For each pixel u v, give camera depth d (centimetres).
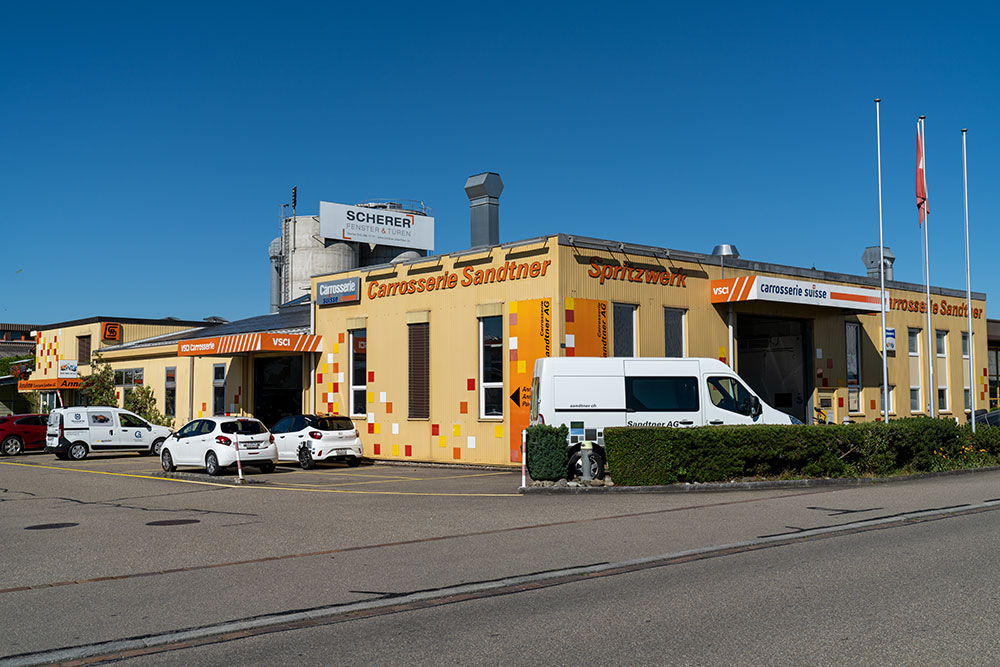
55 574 993
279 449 2600
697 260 2580
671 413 1952
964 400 3503
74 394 4491
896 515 1340
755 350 3038
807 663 606
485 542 1157
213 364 3562
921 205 2586
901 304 3259
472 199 2803
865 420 3052
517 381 2331
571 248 2280
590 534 1205
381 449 2733
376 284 2797
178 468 2636
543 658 633
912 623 704
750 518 1332
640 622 728
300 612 792
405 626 738
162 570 1007
